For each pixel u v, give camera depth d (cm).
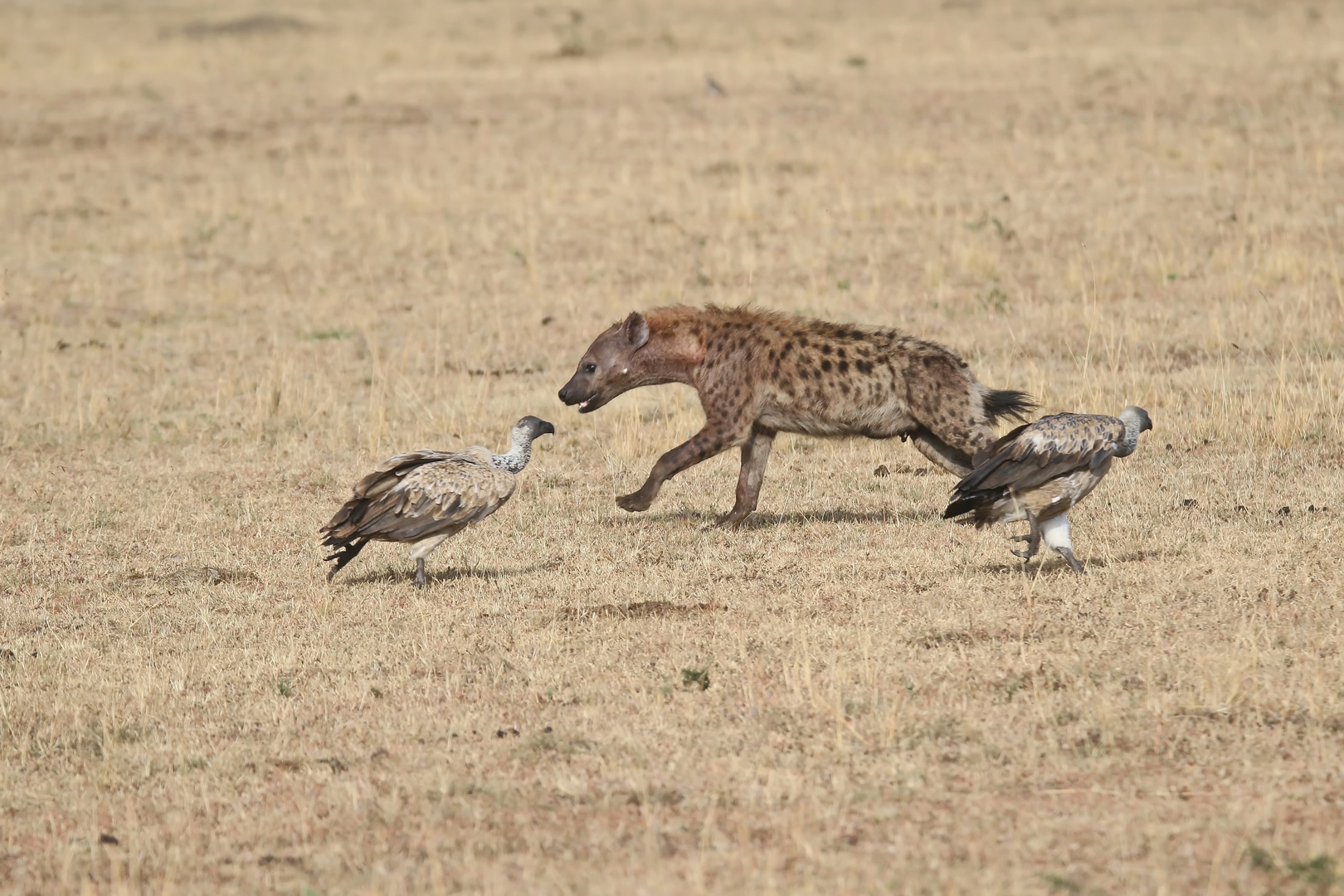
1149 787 1661
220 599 2591
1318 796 1608
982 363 4125
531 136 7250
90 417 3953
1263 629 2083
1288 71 7575
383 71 9244
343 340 4756
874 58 8806
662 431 3722
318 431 3856
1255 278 4759
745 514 2922
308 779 1809
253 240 5859
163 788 1816
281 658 2241
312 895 1477
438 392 4172
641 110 7619
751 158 6625
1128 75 7744
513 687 2083
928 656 2086
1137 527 2677
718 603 2412
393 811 1688
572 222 5888
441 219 5997
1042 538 2462
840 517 2972
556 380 4275
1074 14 10400
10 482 3444
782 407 2841
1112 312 4594
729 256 5291
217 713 2045
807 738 1839
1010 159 6406
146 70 9506
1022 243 5344
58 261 5681
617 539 2864
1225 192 5762
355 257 5631
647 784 1731
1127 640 2100
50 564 2841
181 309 5144
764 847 1559
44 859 1622
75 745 1966
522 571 2680
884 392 2789
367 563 2792
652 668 2122
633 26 11006
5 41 10900
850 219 5725
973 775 1716
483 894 1473
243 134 7531
